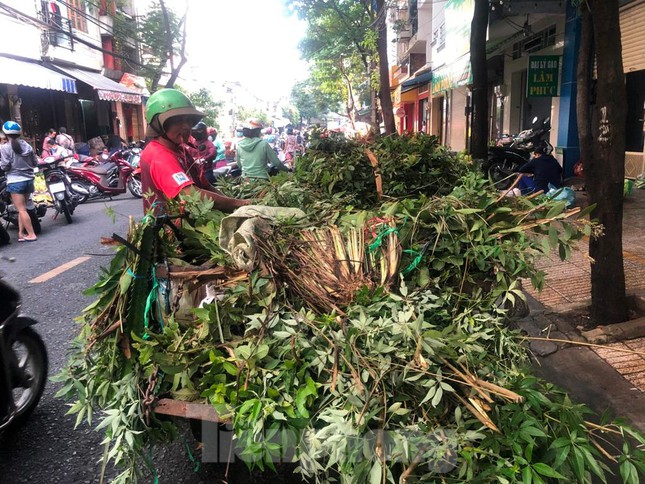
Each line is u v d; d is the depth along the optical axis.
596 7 3.86
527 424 1.79
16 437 3.15
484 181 3.05
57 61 19.38
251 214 2.49
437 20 21.84
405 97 32.78
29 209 8.32
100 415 3.38
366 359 1.90
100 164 12.52
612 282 4.17
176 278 2.28
